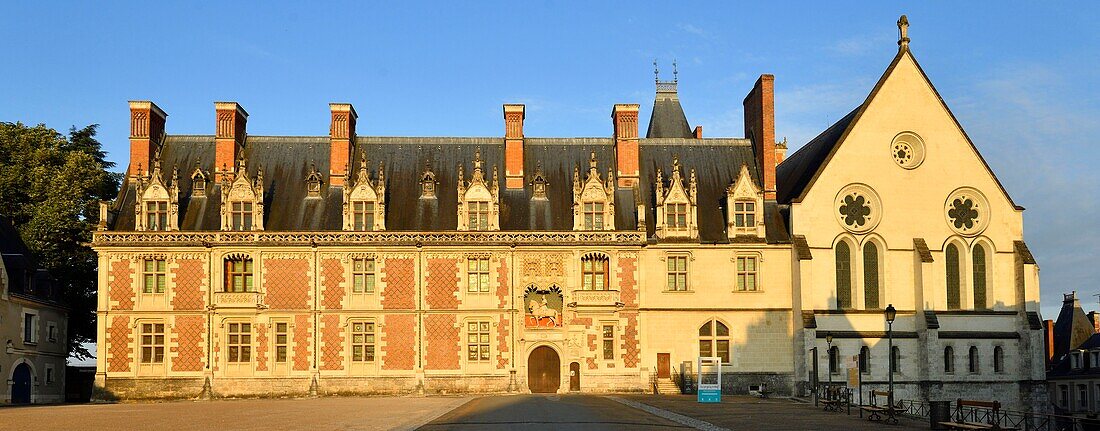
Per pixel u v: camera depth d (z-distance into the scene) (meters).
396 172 69.81
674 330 66.12
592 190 67.00
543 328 65.31
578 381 65.19
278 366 64.12
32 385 65.69
